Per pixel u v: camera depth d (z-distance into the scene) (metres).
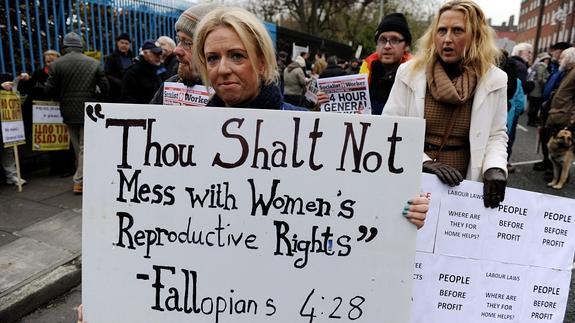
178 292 1.37
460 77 1.93
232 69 1.38
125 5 6.13
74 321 2.77
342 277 1.34
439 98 1.92
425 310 1.77
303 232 1.33
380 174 1.31
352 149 1.30
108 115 1.34
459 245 1.73
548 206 1.70
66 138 5.23
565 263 1.72
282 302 1.35
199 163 1.33
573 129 5.41
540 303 1.75
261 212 1.33
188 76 2.23
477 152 1.92
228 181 1.33
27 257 3.32
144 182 1.35
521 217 1.70
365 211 1.32
